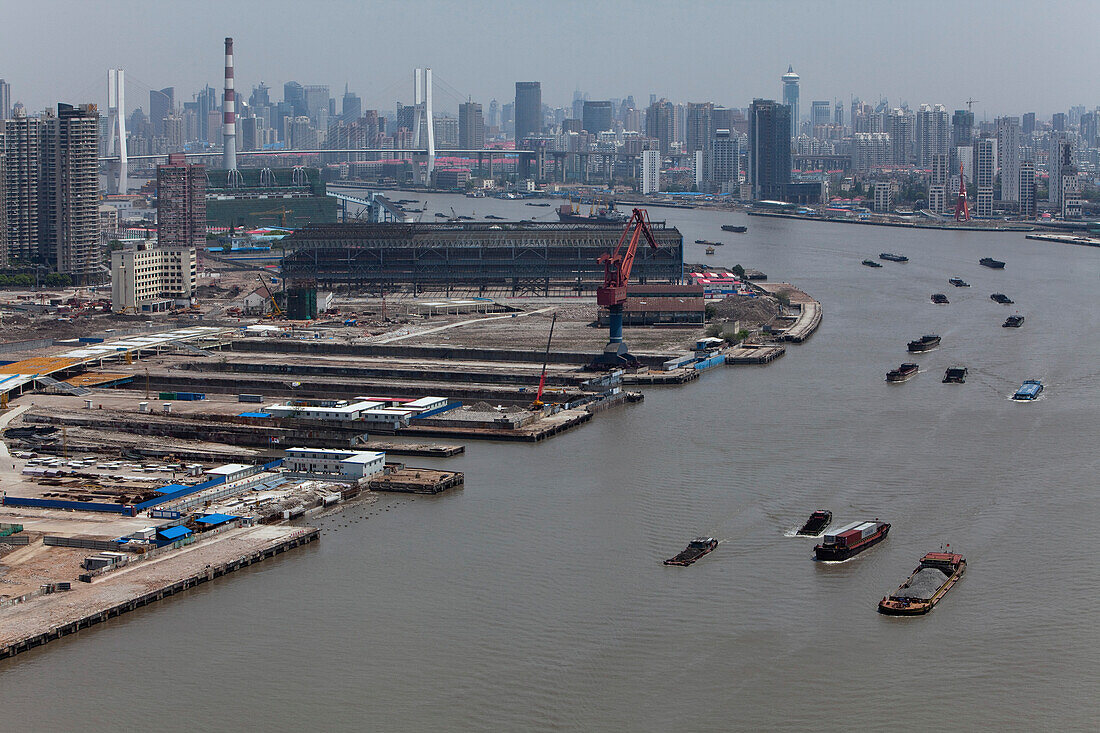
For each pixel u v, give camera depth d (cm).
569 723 15912
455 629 18312
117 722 15950
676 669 17138
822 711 16100
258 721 15988
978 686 16612
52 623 18075
